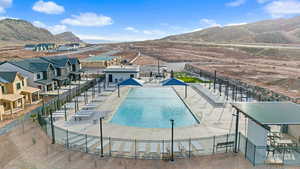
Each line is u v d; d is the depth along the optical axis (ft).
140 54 477.77
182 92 142.61
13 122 88.07
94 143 68.59
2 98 96.02
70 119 91.71
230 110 103.45
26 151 63.72
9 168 54.85
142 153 62.08
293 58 354.95
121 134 75.87
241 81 179.22
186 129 80.33
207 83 171.94
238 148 63.67
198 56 421.59
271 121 53.57
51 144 68.23
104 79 188.75
